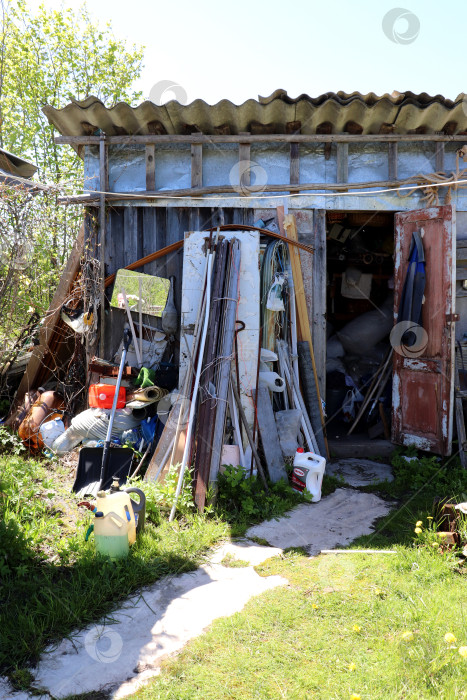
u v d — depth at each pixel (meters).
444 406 5.30
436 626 2.61
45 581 3.02
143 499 3.63
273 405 5.39
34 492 4.12
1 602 2.85
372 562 3.37
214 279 4.93
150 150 5.80
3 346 5.70
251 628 2.68
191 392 4.70
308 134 5.76
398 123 5.68
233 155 5.86
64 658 2.46
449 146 5.91
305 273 5.88
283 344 5.42
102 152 5.77
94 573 3.12
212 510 4.08
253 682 2.31
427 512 4.08
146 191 5.82
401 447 5.85
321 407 5.71
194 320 5.11
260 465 4.61
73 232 6.00
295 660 2.45
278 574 3.26
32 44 10.78
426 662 2.36
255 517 4.17
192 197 5.83
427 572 3.17
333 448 5.98
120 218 5.95
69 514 3.95
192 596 3.00
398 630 2.65
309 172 5.89
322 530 3.96
